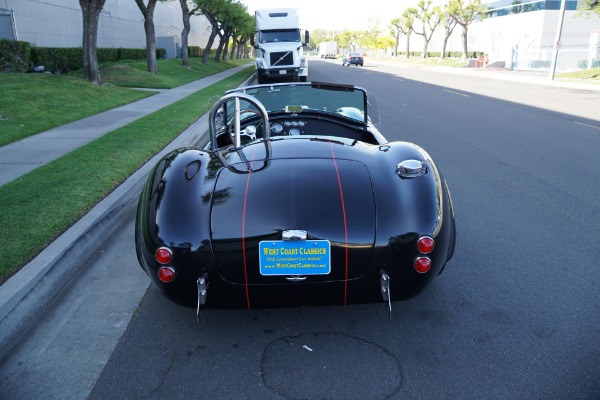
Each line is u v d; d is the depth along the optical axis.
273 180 2.71
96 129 9.33
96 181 5.57
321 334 2.95
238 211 2.53
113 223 4.77
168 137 8.43
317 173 2.77
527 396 2.39
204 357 2.75
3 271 3.36
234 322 3.10
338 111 4.59
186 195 2.62
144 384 2.54
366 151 3.13
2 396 2.47
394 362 2.68
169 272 2.49
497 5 54.00
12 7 20.58
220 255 2.46
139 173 6.04
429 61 55.38
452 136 9.35
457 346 2.81
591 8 27.73
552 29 45.34
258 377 2.57
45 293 3.37
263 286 2.51
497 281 3.59
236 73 31.09
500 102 15.48
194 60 38.59
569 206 5.24
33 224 4.23
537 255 4.03
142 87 18.81
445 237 2.61
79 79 16.11
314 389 2.48
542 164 7.09
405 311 3.20
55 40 24.09
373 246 2.48
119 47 32.25
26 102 11.51
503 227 4.65
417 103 15.07
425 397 2.40
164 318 3.16
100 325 3.09
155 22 41.81
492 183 6.12
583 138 9.18
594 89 21.41
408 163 2.79
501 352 2.75
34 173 5.95
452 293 3.42
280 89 4.36
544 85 23.77
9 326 2.95
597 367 2.60
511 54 41.28
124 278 3.72
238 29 48.41
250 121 4.52
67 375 2.62
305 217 2.49
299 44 21.92
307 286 2.52
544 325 3.01
